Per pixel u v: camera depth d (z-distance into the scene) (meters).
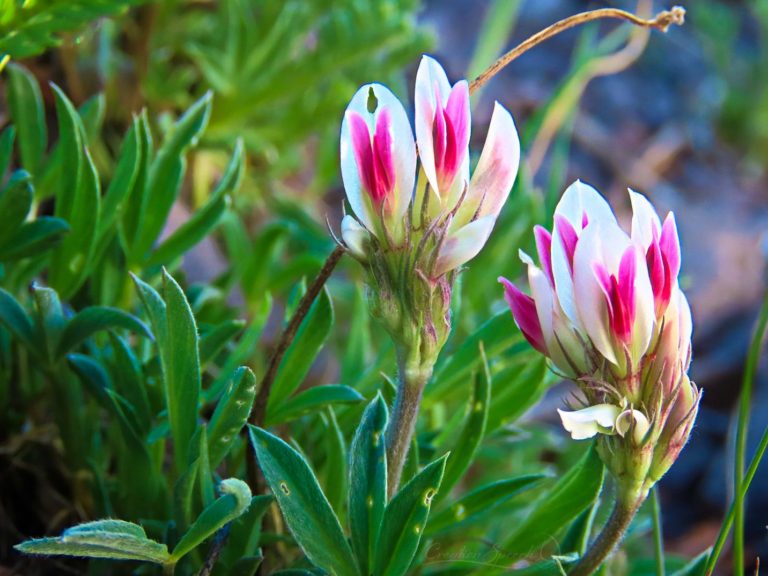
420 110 0.15
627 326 0.15
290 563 0.18
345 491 0.18
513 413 0.19
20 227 0.18
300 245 0.30
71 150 0.19
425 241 0.15
